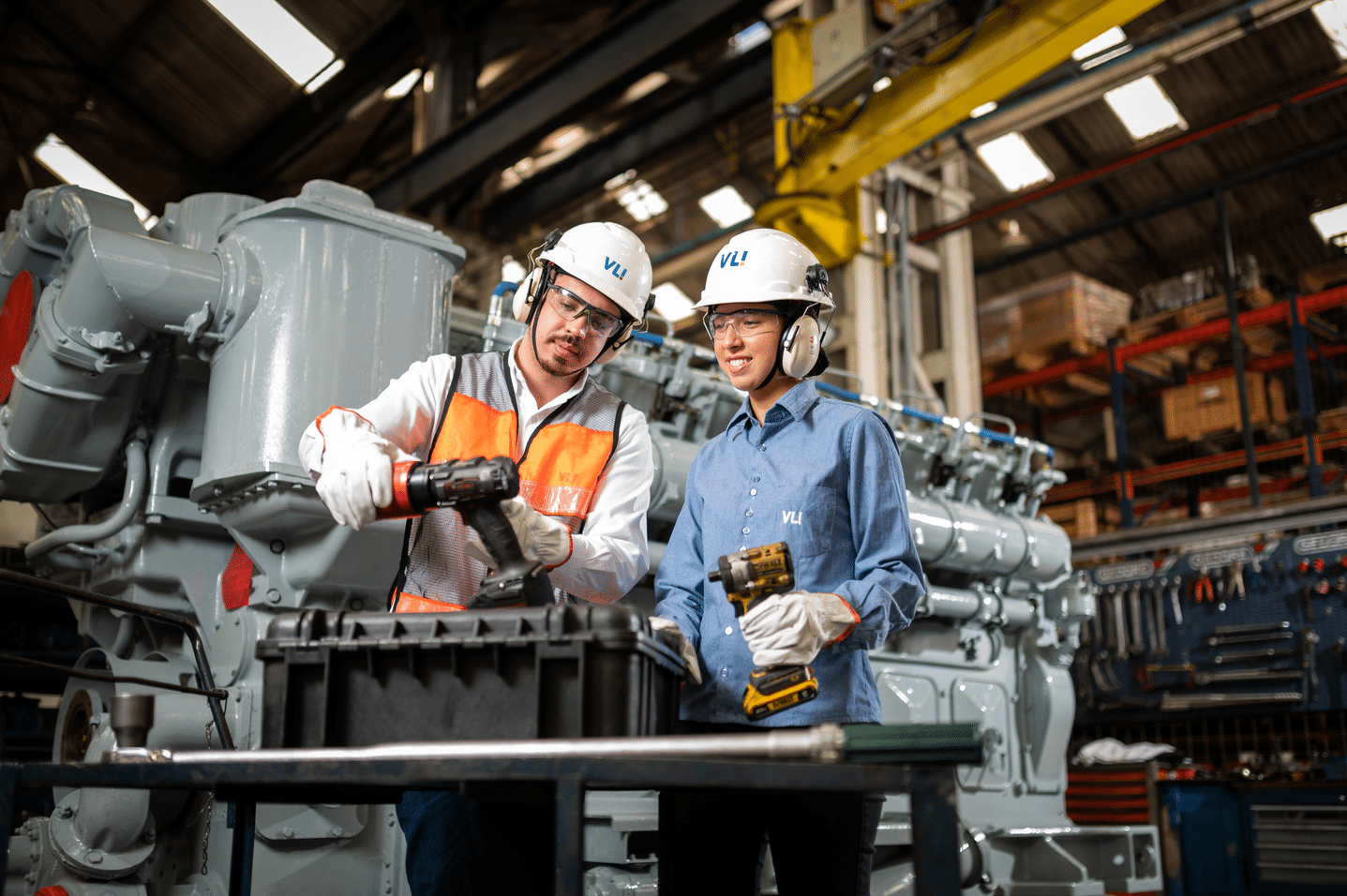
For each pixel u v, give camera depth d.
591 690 1.14
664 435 3.48
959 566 4.27
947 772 0.94
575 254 1.69
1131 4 4.63
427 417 1.70
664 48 6.74
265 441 2.33
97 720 2.77
